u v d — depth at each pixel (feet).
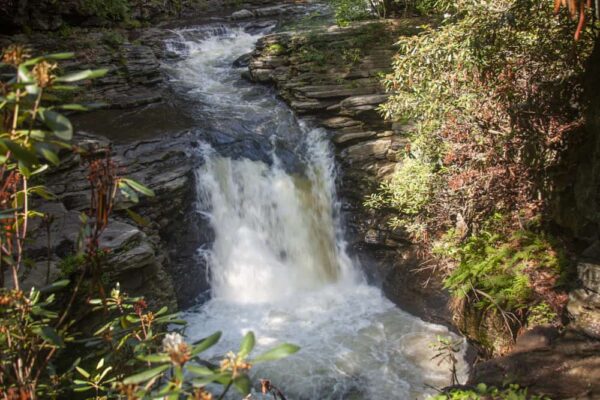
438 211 28.25
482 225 26.25
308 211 37.42
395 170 34.12
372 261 35.01
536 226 25.04
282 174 37.27
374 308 32.89
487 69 24.03
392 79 27.68
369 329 30.96
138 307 11.58
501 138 24.35
